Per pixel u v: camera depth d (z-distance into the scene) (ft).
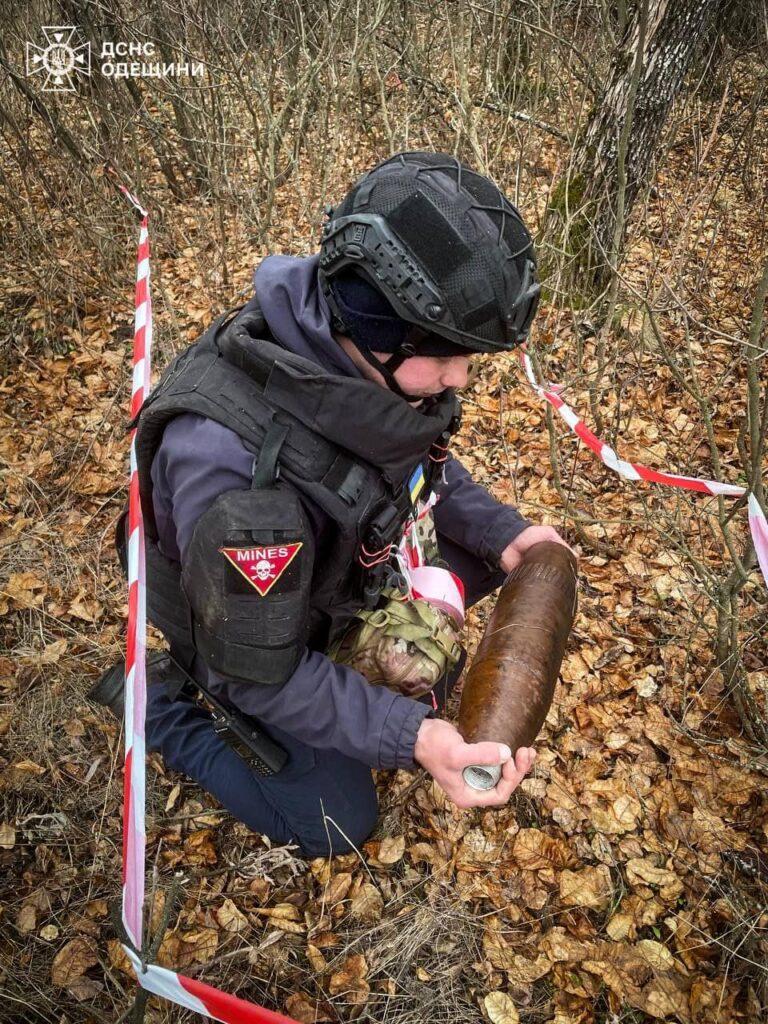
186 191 15.11
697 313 11.08
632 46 10.32
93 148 12.37
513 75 11.95
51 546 8.65
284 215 13.97
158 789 6.37
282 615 3.79
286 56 13.91
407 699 4.21
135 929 3.83
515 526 5.74
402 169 3.66
